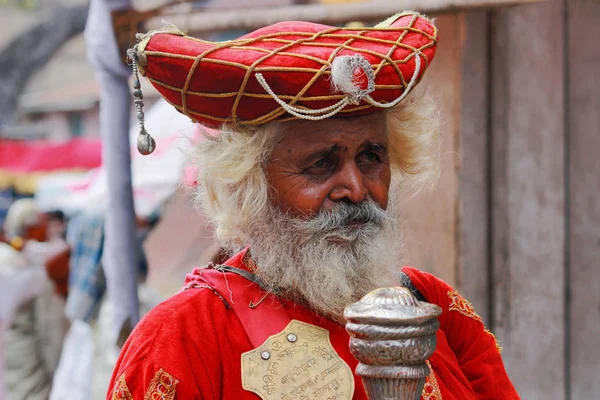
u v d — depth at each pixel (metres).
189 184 2.09
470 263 3.48
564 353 3.65
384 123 1.89
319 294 1.83
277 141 1.82
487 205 3.51
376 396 1.46
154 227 6.28
